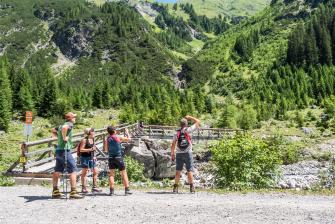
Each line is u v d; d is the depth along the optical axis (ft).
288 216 31.53
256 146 55.77
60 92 376.27
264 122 341.62
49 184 51.85
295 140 199.62
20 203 35.22
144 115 321.11
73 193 37.73
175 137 44.16
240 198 39.65
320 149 159.12
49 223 28.19
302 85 466.29
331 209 34.60
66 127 37.29
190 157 43.47
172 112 328.29
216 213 31.94
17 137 189.06
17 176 53.36
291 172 111.14
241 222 29.27
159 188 48.42
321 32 590.55
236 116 299.38
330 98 407.64
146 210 32.58
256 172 54.49
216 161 57.72
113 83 577.43
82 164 42.45
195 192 43.80
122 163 40.70
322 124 298.76
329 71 520.01
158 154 85.25
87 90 554.87
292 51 602.03
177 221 29.19
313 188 55.01
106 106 422.82
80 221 28.84
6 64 382.83
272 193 44.09
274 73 568.00
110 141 40.65
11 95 280.51
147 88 462.60
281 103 395.75
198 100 399.44
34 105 297.94
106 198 38.24
